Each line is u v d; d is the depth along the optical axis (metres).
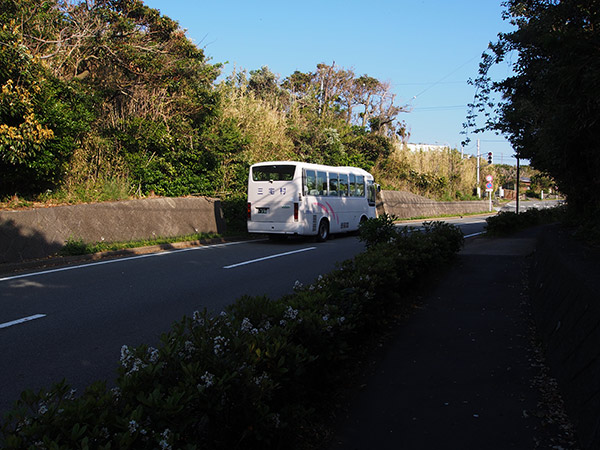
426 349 5.26
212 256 12.45
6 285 8.34
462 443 3.29
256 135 21.80
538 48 8.85
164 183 16.80
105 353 5.08
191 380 2.44
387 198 32.72
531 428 3.44
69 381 4.34
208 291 8.18
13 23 11.86
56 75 13.76
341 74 46.97
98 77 16.47
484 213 48.75
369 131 39.00
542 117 9.85
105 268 10.20
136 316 6.54
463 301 7.45
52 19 14.46
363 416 3.73
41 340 5.47
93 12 15.28
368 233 10.22
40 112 11.73
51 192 13.38
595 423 2.86
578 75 5.37
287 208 16.64
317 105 36.97
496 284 8.69
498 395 4.03
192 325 3.29
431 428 3.51
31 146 11.23
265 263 11.44
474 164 53.44
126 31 15.87
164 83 16.75
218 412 2.57
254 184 17.20
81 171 14.49
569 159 7.20
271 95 30.23
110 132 16.00
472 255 12.38
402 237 9.24
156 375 2.55
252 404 2.72
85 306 7.01
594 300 3.62
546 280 6.27
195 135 17.62
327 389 4.02
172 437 2.09
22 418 2.03
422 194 42.72
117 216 13.65
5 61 10.91
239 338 3.02
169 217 15.74
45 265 10.52
